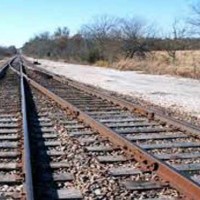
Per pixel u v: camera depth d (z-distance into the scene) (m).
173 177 7.05
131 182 7.20
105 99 18.89
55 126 12.34
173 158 8.87
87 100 18.83
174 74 39.59
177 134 11.40
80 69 56.00
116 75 41.16
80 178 7.48
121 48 68.62
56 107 16.28
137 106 15.34
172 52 51.12
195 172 7.95
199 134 10.80
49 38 165.75
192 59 46.22
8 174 7.78
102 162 8.49
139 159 8.36
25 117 12.04
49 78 34.09
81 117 13.28
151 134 11.44
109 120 13.45
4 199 6.45
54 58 122.31
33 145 9.77
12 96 19.81
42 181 7.30
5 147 9.85
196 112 16.28
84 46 92.50
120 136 9.80
